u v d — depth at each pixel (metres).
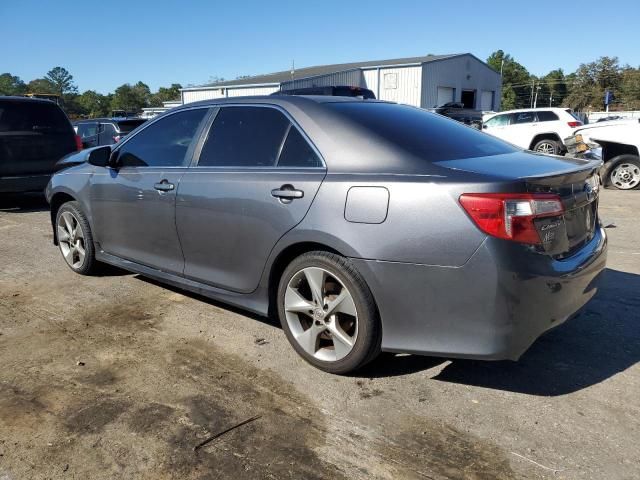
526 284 2.71
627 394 3.08
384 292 2.97
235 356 3.59
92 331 4.02
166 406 3.00
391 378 3.29
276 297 3.67
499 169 2.95
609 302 4.41
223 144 3.89
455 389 3.16
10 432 2.77
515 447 2.63
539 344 3.71
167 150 4.29
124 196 4.52
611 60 78.38
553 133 15.82
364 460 2.55
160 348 3.72
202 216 3.86
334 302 3.20
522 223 2.69
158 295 4.77
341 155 3.22
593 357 3.51
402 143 3.17
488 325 2.75
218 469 2.49
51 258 6.04
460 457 2.56
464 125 4.03
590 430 2.75
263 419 2.88
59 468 2.50
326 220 3.13
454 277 2.77
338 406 3.00
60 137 9.12
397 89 33.91
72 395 3.12
